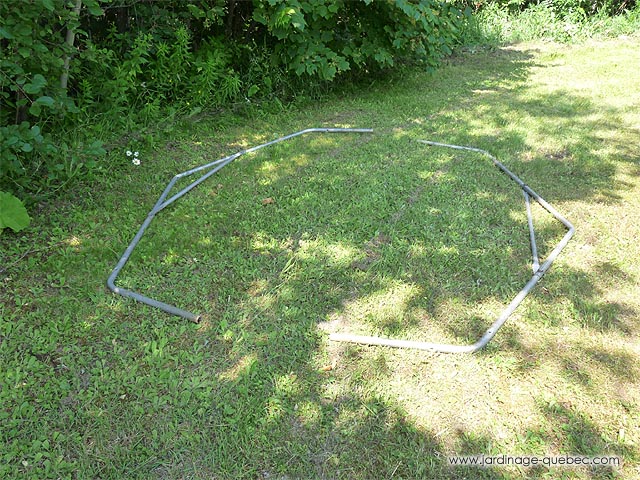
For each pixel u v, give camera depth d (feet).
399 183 12.59
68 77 13.19
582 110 17.97
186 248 10.03
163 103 15.87
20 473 6.03
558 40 29.04
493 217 11.30
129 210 11.16
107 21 15.61
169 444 6.41
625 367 7.67
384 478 6.18
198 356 7.62
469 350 7.83
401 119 16.98
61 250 9.69
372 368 7.56
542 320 8.49
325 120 16.79
